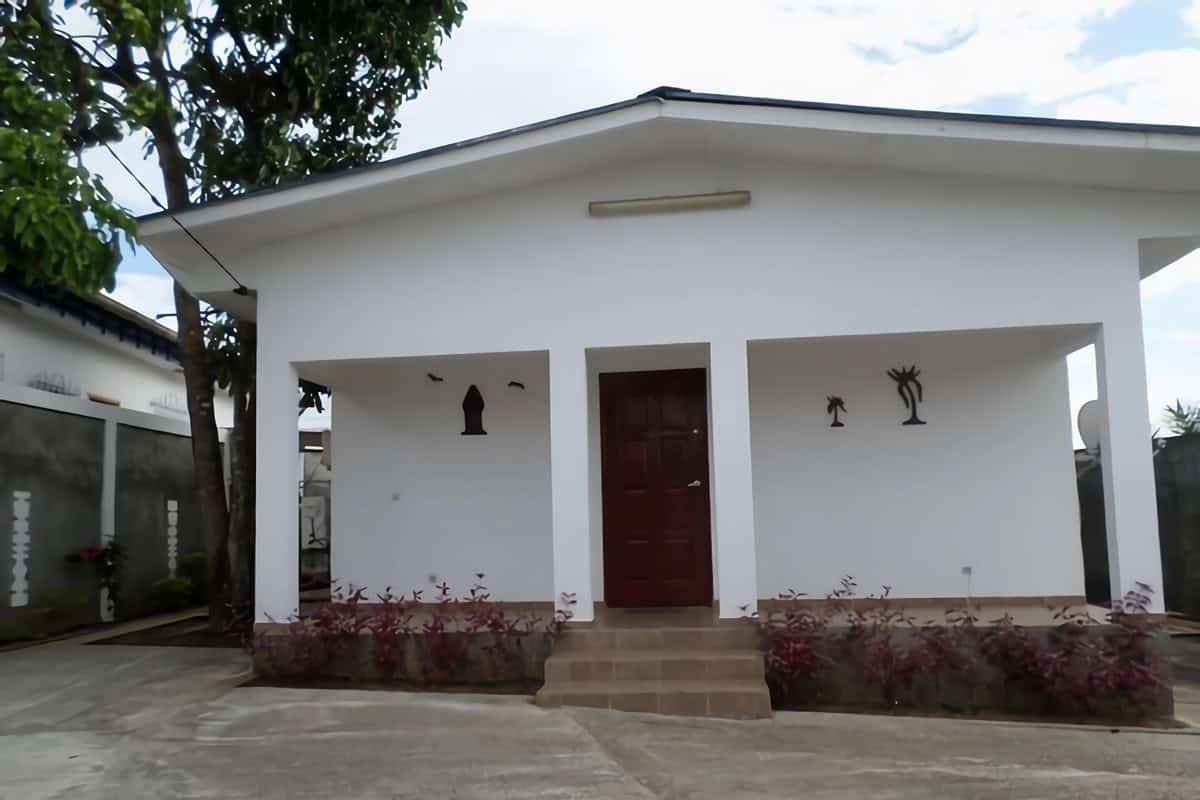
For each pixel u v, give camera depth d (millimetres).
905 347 8805
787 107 6973
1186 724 6602
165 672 7984
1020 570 8539
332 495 9531
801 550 8797
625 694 6676
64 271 6395
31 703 6902
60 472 10695
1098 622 7027
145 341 14234
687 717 6543
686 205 7625
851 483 8812
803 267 7527
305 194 7371
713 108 7035
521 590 9172
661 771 5363
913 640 7016
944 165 7281
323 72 10156
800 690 7008
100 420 11539
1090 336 7656
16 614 9781
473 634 7453
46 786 5059
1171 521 12102
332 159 11195
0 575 9594
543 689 6828
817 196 7555
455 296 7855
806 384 8945
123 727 6250
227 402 18094
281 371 7973
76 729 6199
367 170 7312
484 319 7812
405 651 7527
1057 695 6738
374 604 8719
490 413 9398
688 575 8859
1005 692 6895
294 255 8039
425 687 7375
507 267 7824
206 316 10680
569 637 7348
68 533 10789
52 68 7996
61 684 7516
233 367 10539
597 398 9117
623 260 7711
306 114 10508
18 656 8797
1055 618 7160
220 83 10281
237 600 10086
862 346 8648
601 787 5082
